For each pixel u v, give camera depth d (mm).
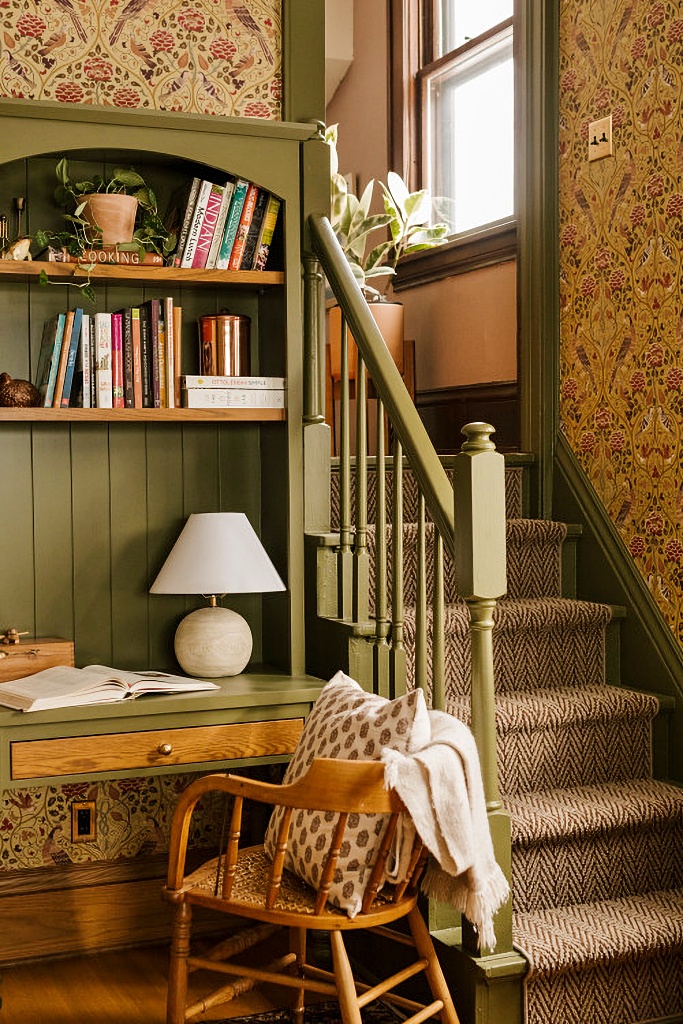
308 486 2928
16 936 2926
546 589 3506
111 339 2750
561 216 3668
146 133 2721
